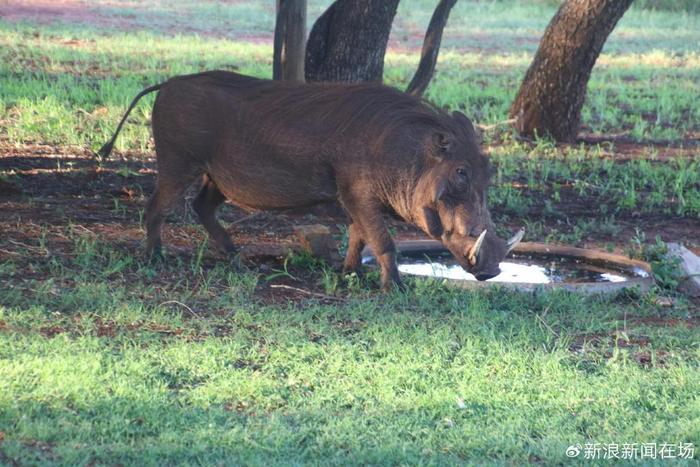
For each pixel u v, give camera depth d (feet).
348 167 36.88
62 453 23.61
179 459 24.04
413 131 36.04
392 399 28.12
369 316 34.96
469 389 29.01
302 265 41.68
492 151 65.16
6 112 66.64
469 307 36.35
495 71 98.43
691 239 50.08
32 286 36.01
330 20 51.65
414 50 108.99
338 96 37.42
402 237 47.52
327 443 25.32
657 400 29.25
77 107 68.74
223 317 34.37
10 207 47.52
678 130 76.33
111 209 48.96
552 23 68.33
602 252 43.62
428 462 24.61
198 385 28.45
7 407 25.49
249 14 126.93
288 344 31.83
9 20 108.06
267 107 37.96
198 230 46.24
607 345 33.58
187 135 39.04
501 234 48.47
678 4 145.38
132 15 119.34
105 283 36.94
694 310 38.75
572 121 69.46
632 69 102.17
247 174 38.52
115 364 28.91
